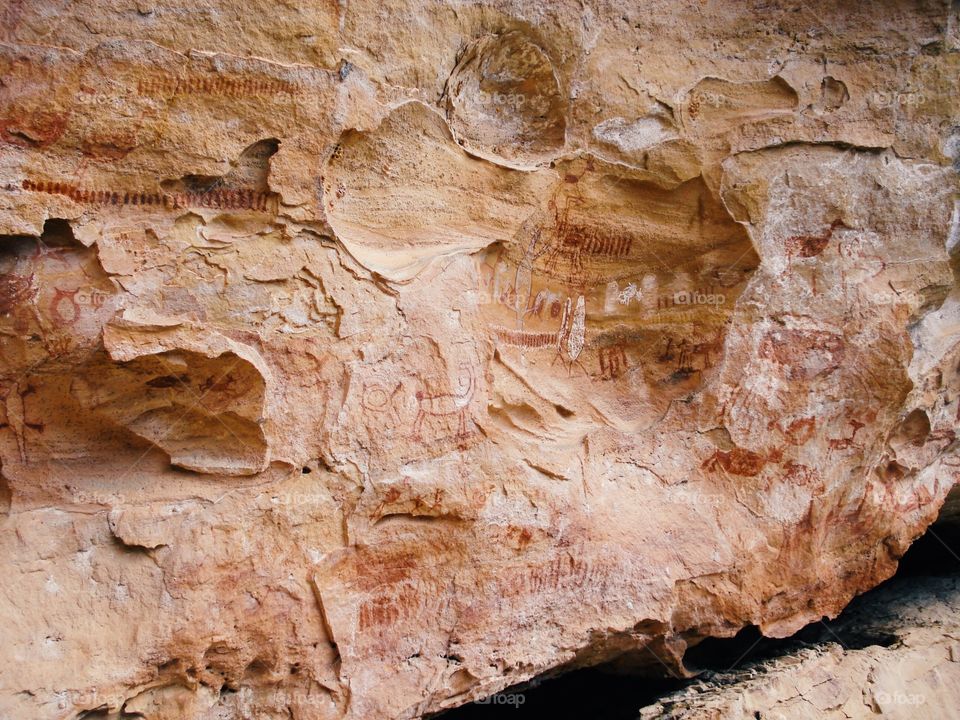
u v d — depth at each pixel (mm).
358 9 2543
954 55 3385
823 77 3227
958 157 3461
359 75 2553
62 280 2279
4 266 2223
